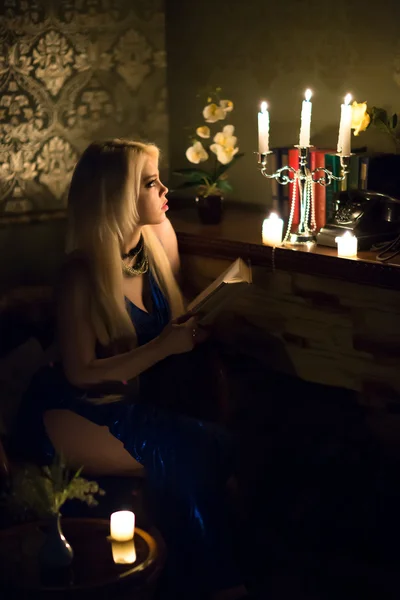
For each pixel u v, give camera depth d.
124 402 2.34
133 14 3.53
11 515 2.14
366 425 2.77
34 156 3.32
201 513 2.13
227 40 3.51
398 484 2.62
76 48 3.37
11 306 2.82
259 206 3.54
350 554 2.34
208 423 2.30
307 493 2.63
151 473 2.22
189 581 2.11
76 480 1.96
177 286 2.71
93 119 3.48
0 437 2.47
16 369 2.62
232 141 3.19
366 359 2.67
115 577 1.80
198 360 2.59
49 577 1.82
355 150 2.97
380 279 2.50
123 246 2.52
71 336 2.38
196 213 3.47
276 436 2.95
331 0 3.13
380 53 3.02
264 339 2.99
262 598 2.14
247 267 2.49
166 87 3.73
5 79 3.19
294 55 3.30
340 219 2.73
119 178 2.44
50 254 3.42
